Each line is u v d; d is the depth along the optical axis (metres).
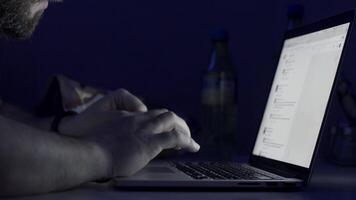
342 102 1.33
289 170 1.00
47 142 0.79
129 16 1.89
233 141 1.74
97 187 0.88
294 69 1.17
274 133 1.17
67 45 1.87
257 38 1.87
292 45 1.24
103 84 1.88
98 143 0.87
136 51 1.89
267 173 1.02
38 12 1.21
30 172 0.76
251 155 1.26
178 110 1.88
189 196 0.81
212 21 1.91
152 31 1.90
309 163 0.92
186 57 1.91
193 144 0.99
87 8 1.87
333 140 1.34
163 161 1.39
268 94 1.29
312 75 1.06
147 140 0.90
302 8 1.56
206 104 1.75
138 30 1.89
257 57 1.86
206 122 1.77
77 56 1.87
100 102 1.16
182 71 1.91
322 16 1.54
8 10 1.14
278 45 1.76
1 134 0.75
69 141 0.83
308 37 1.16
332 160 1.33
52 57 1.86
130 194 0.82
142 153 0.88
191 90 1.91
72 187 0.82
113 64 1.89
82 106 1.52
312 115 0.99
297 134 1.04
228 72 1.77
